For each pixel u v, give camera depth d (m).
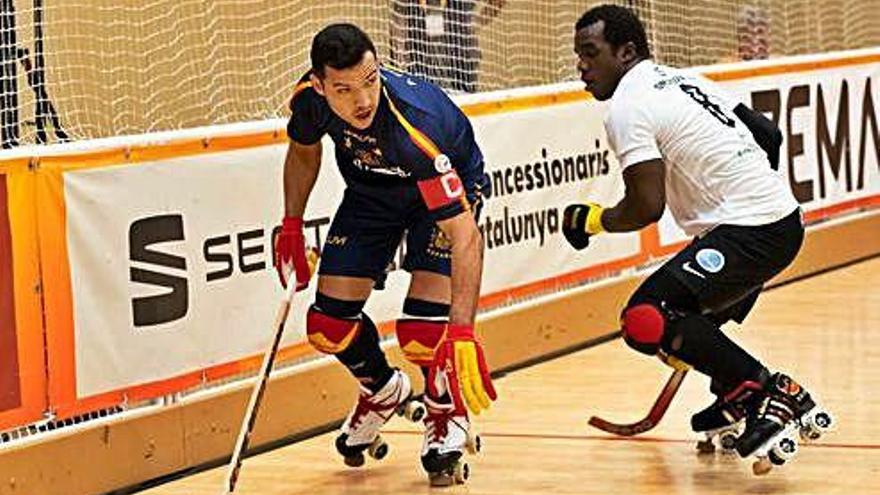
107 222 9.88
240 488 10.06
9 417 9.34
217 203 10.68
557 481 9.90
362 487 9.98
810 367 13.20
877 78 19.06
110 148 9.88
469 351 8.68
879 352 13.79
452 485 9.88
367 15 14.59
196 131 10.51
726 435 10.34
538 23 16.22
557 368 13.72
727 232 9.60
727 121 9.78
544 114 13.95
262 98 14.59
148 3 13.53
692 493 9.48
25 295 9.41
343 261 9.86
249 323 10.97
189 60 13.93
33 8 12.07
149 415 10.33
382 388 10.23
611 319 15.06
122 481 10.15
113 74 13.16
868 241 19.38
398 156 9.09
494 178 13.33
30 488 9.53
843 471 9.84
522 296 13.84
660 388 12.72
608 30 9.73
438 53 14.83
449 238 8.99
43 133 12.07
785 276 17.78
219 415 10.84
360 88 8.71
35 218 9.45
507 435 11.22
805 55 18.50
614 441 10.94
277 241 10.06
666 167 9.76
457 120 9.62
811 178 17.77
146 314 10.19
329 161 11.62
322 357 11.80
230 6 14.25
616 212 9.60
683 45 18.55
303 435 11.57
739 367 9.57
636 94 9.59
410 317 9.94
